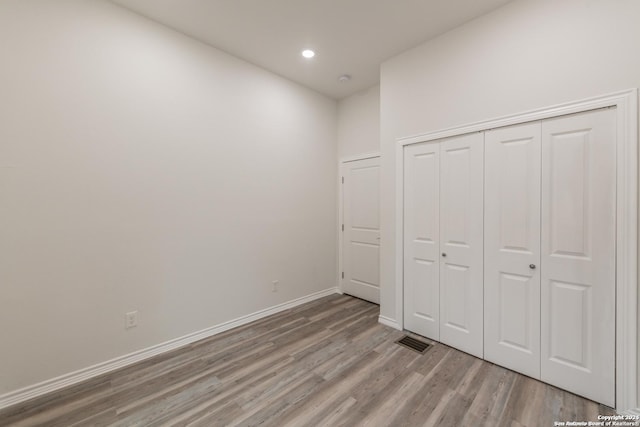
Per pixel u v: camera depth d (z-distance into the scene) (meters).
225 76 2.88
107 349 2.18
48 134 1.92
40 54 1.89
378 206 3.65
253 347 2.54
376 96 3.64
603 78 1.76
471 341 2.38
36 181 1.89
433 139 2.59
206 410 1.75
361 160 3.83
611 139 1.74
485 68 2.26
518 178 2.10
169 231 2.51
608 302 1.75
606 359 1.76
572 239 1.88
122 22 2.23
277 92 3.35
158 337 2.45
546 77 1.97
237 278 3.01
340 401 1.83
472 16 2.30
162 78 2.45
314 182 3.81
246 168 3.07
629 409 1.68
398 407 1.77
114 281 2.21
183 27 2.50
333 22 2.42
